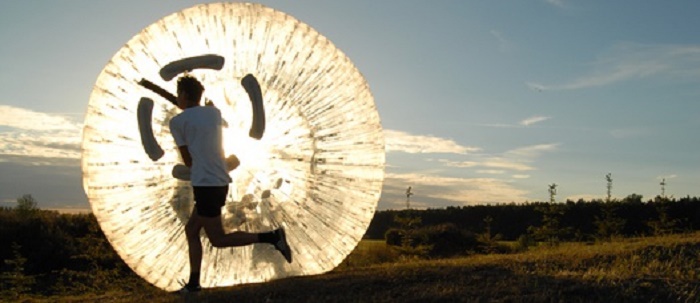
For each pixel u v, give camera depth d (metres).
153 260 6.68
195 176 5.77
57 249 14.80
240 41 6.66
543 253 8.71
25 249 14.73
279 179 6.79
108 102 6.50
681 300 5.74
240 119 6.66
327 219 7.04
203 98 6.59
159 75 6.52
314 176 6.93
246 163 6.69
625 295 5.77
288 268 7.00
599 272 6.75
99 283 11.04
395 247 13.38
